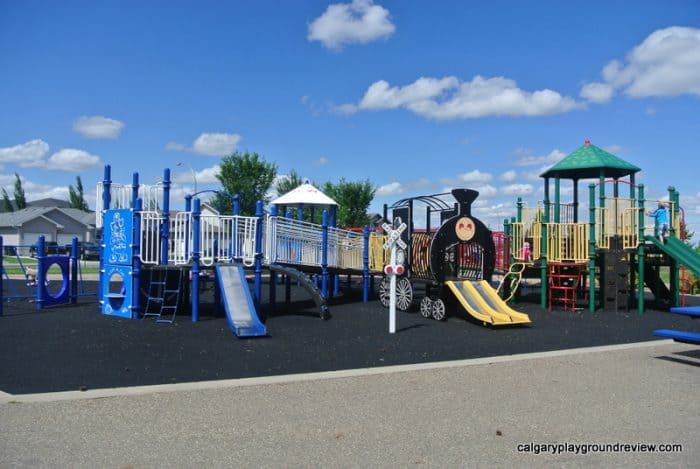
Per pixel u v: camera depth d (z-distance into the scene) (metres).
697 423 6.25
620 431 5.97
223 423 6.03
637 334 12.92
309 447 5.39
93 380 7.89
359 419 6.23
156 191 15.73
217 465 4.94
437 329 13.51
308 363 9.23
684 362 9.41
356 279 29.05
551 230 18.20
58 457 5.05
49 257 17.08
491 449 5.42
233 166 42.00
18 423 5.92
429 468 4.96
